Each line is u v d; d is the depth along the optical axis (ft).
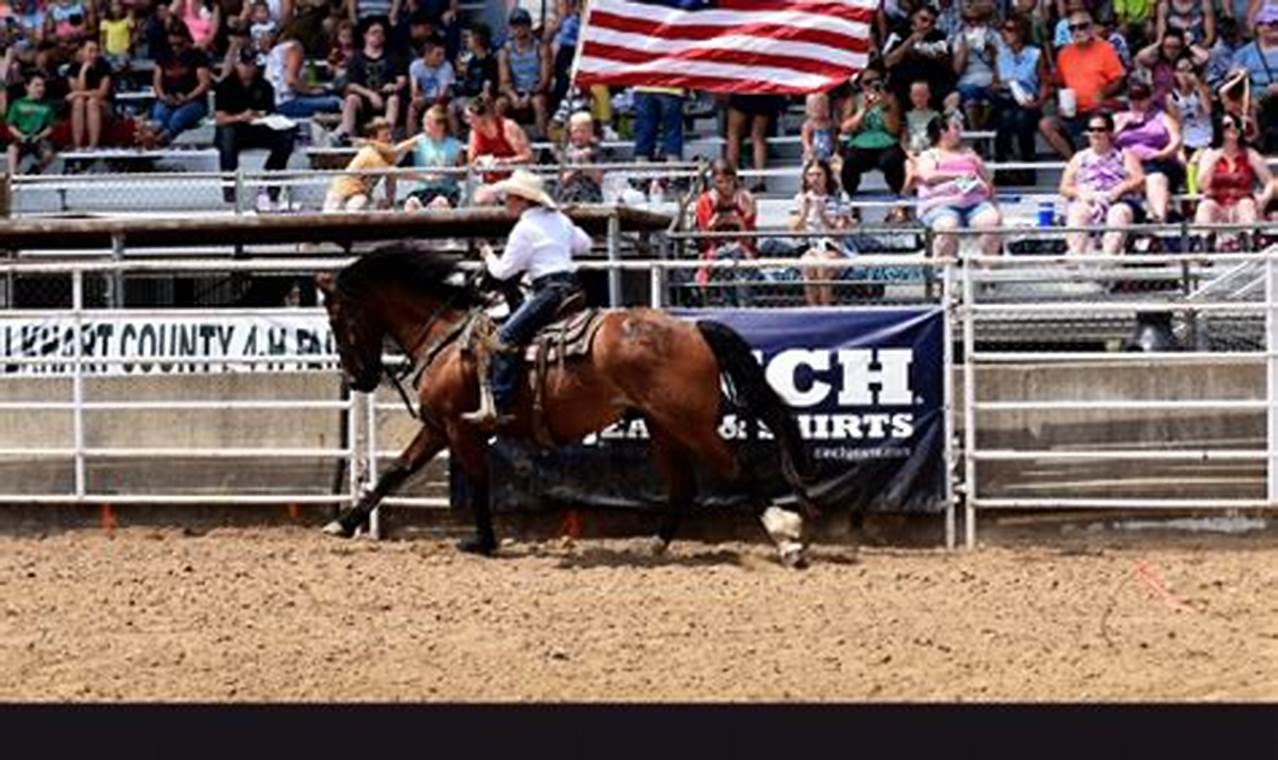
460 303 55.52
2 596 49.85
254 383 59.31
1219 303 55.57
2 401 60.08
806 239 70.38
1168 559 54.34
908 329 56.49
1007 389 56.54
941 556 55.31
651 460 57.52
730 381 53.21
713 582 51.37
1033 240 76.13
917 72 83.61
